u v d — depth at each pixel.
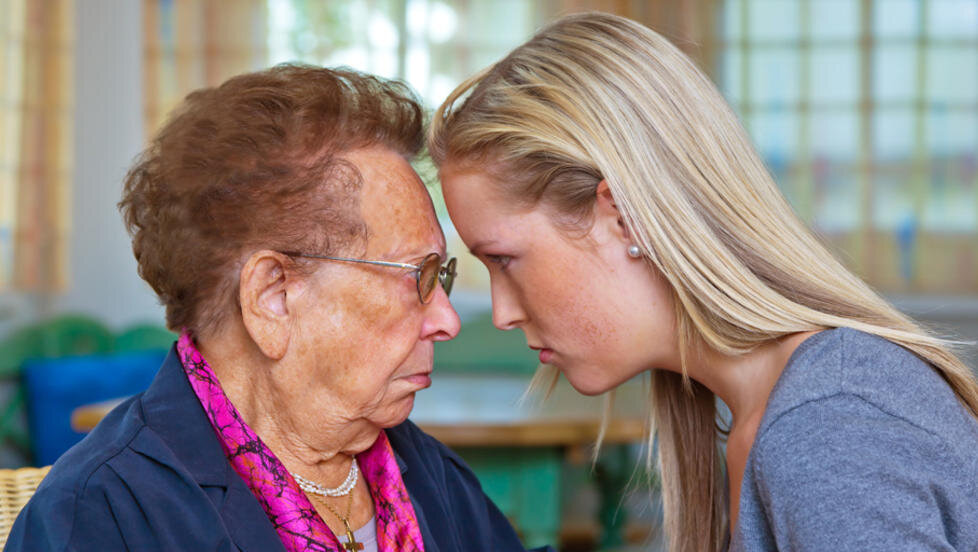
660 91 1.22
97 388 4.24
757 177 1.24
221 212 1.13
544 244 1.24
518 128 1.22
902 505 0.94
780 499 1.00
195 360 1.17
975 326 4.69
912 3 4.77
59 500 1.04
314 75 1.20
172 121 1.19
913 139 4.79
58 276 4.73
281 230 1.14
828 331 1.14
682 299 1.20
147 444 1.10
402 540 1.27
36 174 4.62
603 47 1.25
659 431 1.49
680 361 1.29
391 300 1.17
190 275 1.16
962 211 4.78
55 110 4.71
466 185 1.27
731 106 1.29
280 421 1.20
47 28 4.68
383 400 1.22
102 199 4.83
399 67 5.02
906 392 1.05
